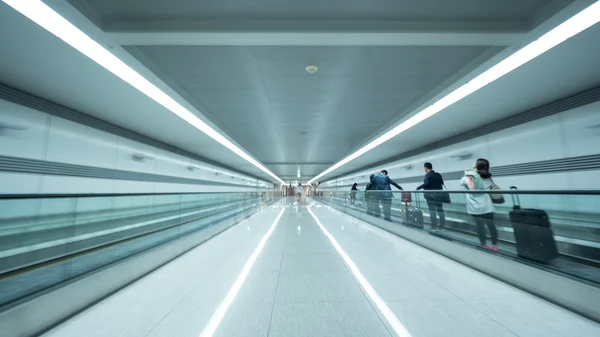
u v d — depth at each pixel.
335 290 2.82
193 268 3.61
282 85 4.61
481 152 6.97
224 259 4.05
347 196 12.55
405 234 5.65
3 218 2.12
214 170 14.34
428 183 5.19
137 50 3.39
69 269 2.51
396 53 3.55
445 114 5.92
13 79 3.96
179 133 7.75
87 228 2.85
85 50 3.03
